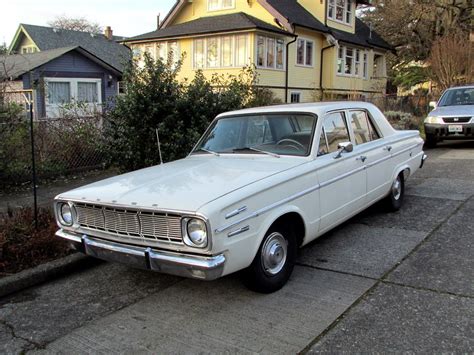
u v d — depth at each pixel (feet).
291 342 10.87
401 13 112.57
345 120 17.83
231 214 11.73
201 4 87.86
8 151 26.94
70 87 82.43
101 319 12.50
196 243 11.42
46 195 25.50
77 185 28.07
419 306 12.30
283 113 16.84
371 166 18.51
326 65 90.58
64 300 13.79
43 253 16.08
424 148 44.06
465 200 23.16
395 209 21.52
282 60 80.64
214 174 13.98
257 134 16.92
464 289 13.21
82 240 13.67
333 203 15.90
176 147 24.64
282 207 13.38
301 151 15.53
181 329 11.78
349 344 10.66
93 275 15.69
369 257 16.05
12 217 18.19
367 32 109.09
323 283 14.06
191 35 77.30
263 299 13.17
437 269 14.71
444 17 108.88
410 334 10.96
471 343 10.49
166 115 25.29
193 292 13.93
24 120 28.53
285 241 13.89
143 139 25.18
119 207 12.54
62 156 30.68
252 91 31.89
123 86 25.63
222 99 27.07
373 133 20.03
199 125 25.72
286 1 88.33
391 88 130.21
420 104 71.31
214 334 11.44
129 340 11.35
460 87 46.03
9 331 12.03
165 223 11.85
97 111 33.68
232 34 74.90
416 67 115.34
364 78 103.45
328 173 15.53
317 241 17.94
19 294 14.32
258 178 13.20
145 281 14.98
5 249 15.46
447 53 72.69
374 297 12.95
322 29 84.74
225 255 11.66
